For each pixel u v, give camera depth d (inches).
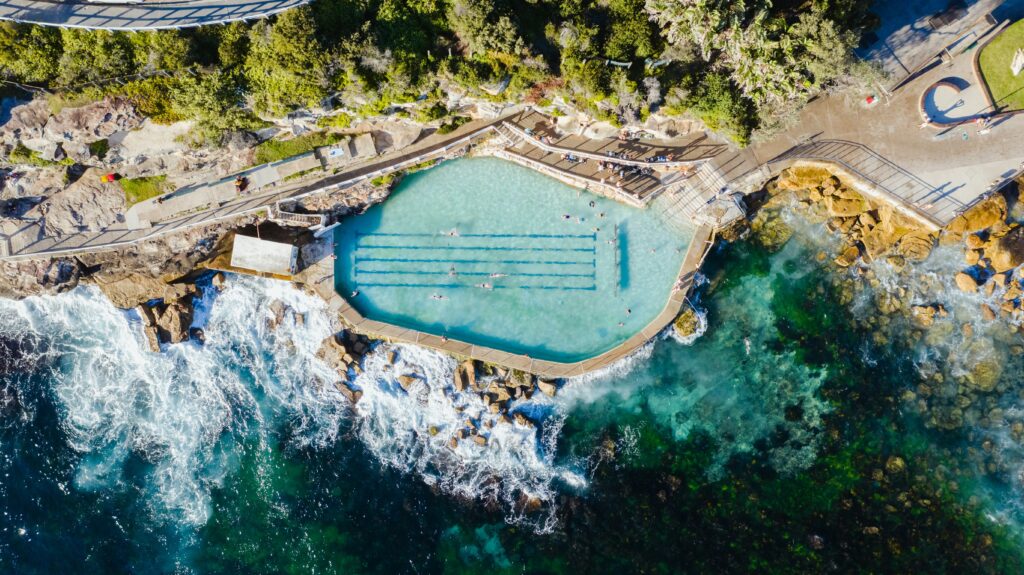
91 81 1475.1
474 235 1790.1
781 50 1502.2
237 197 1724.9
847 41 1488.7
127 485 1822.1
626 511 1748.3
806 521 1733.5
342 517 1793.8
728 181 1708.9
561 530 1755.7
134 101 1507.1
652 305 1768.0
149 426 1833.2
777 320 1780.3
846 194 1729.8
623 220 1776.6
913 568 1706.4
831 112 1683.1
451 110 1659.7
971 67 1644.9
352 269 1796.3
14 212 1727.4
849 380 1761.8
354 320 1770.4
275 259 1729.8
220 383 1825.8
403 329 1770.4
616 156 1723.7
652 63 1547.7
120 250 1763.0
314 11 1469.0
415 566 1774.1
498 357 1755.7
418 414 1782.7
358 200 1765.5
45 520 1808.6
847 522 1729.8
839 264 1769.2
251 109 1555.1
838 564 1707.7
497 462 1766.7
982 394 1750.7
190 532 1812.3
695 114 1608.0
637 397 1782.7
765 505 1743.4
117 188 1716.3
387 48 1487.5
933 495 1734.7
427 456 1780.3
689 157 1715.1
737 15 1469.0
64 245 1740.9
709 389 1777.8
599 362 1749.5
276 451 1814.7
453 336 1777.8
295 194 1721.2
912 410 1756.9
